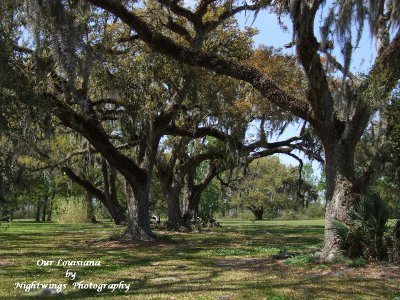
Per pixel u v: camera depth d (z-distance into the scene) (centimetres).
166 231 2588
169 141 2630
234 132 2167
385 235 1027
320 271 971
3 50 974
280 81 1958
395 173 1328
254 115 2252
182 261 1219
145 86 1664
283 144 2534
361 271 941
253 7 1470
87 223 3997
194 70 1658
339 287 801
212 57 1163
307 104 1113
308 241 1897
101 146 1711
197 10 1470
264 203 6028
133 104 1667
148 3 1555
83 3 1245
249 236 2244
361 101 1052
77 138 2306
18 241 1872
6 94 986
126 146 2166
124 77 1580
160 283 865
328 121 1084
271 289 789
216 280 898
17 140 1067
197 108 2105
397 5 1012
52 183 4072
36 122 1147
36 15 1013
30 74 1148
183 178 2748
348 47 959
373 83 998
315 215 7025
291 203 6531
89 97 1686
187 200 2873
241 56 1944
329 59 1055
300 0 972
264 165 5816
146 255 1363
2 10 1013
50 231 2605
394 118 1145
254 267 1085
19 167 1288
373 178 1185
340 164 1093
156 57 1589
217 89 1875
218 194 3997
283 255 1233
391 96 1109
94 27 1331
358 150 1336
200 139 2758
